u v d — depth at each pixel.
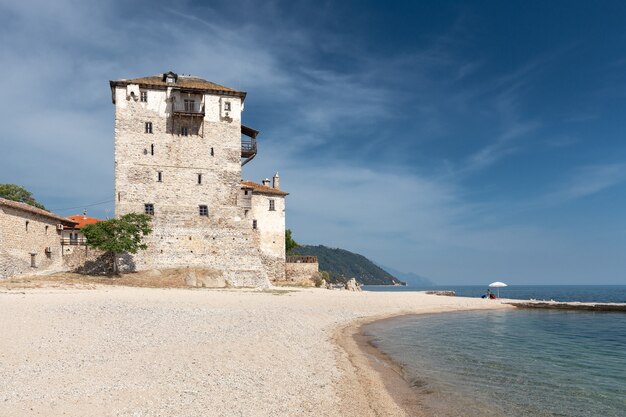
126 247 49.16
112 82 55.81
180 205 56.34
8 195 66.56
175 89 57.38
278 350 18.78
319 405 12.15
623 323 35.84
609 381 16.48
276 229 66.38
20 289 36.34
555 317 40.53
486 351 21.97
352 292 55.88
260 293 46.50
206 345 18.70
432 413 12.38
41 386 12.44
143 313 26.44
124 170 54.81
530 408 13.16
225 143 59.09
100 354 16.27
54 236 51.00
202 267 55.50
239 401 11.87
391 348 21.97
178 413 10.76
